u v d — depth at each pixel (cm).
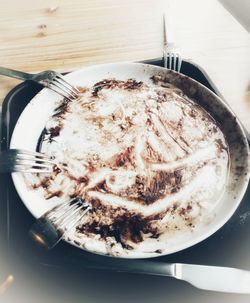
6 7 50
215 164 32
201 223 28
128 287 25
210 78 40
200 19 49
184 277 25
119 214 29
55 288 25
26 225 28
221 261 27
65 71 41
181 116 36
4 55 43
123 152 33
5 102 35
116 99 37
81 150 33
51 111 35
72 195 30
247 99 39
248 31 49
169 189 31
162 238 28
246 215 29
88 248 26
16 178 28
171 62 40
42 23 48
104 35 46
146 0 52
